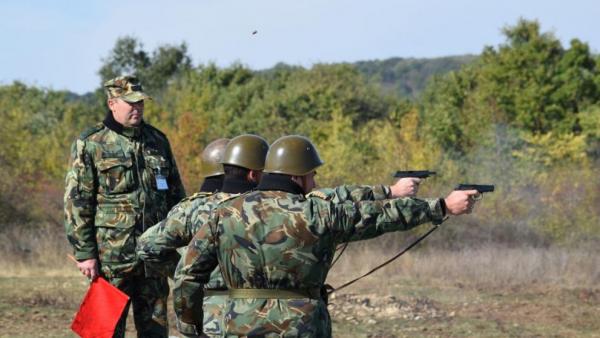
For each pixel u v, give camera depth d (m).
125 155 7.60
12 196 23.61
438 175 27.08
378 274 19.03
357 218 5.07
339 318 13.39
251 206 5.12
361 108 52.41
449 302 15.30
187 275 5.26
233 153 6.07
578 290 16.94
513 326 13.05
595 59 45.19
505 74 45.59
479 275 18.62
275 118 44.69
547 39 45.78
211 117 47.91
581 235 23.80
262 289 5.09
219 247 5.18
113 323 7.32
